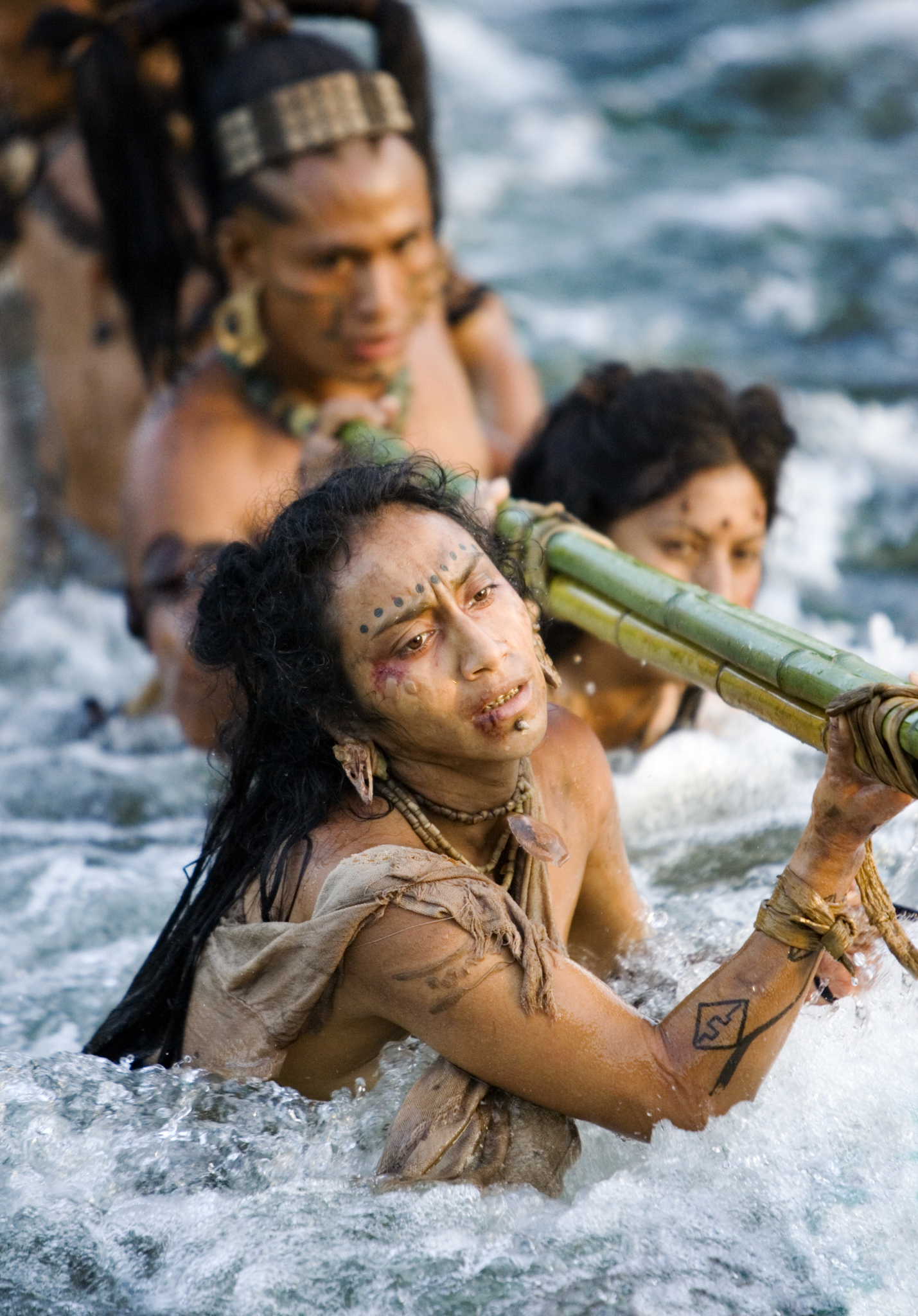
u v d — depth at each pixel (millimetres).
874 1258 6594
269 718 7449
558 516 9406
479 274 27297
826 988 7770
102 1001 9867
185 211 16484
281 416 14070
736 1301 6371
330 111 13555
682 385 11016
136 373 17859
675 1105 6816
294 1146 7184
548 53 42438
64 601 18328
